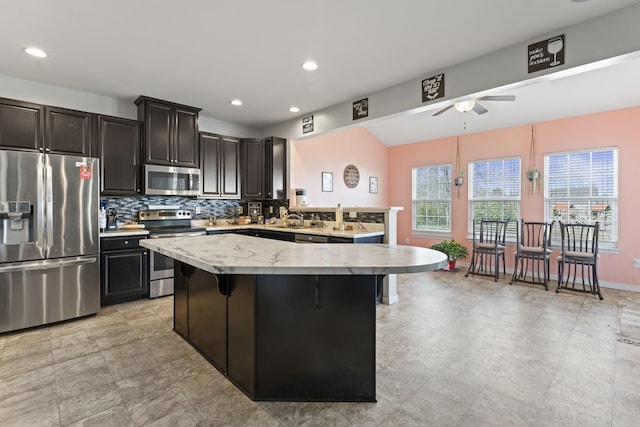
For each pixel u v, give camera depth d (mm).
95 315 3244
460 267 5824
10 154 2775
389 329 2914
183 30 2459
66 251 3064
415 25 2412
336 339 1857
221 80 3439
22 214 2834
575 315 3285
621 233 4293
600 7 2188
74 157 3113
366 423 1661
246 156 5035
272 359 1855
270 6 2170
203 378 2086
